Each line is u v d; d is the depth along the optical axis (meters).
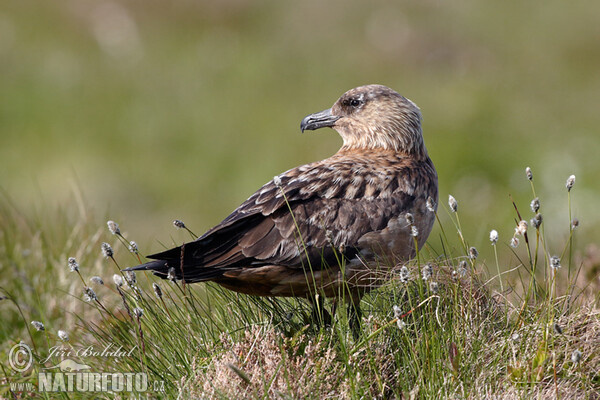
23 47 24.81
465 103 20.73
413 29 25.06
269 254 7.38
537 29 25.36
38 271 9.50
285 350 6.92
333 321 7.20
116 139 20.61
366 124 9.16
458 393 6.43
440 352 6.65
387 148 9.04
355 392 6.32
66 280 9.29
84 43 25.17
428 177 8.31
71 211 13.09
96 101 22.39
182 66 24.06
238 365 6.64
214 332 7.44
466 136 19.14
